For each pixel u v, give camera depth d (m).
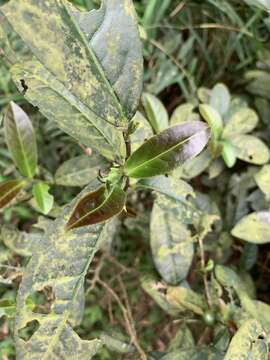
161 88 0.27
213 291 0.20
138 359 0.21
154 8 0.26
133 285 0.26
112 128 0.15
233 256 0.25
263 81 0.25
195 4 0.26
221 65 0.27
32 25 0.13
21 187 0.19
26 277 0.15
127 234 0.27
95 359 0.25
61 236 0.15
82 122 0.15
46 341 0.15
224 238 0.23
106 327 0.25
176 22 0.27
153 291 0.21
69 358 0.15
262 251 0.25
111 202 0.14
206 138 0.14
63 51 0.13
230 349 0.17
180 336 0.21
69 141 0.27
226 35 0.27
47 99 0.16
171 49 0.27
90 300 0.26
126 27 0.14
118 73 0.14
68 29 0.13
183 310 0.20
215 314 0.20
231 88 0.27
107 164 0.21
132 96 0.14
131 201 0.24
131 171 0.15
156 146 0.14
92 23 0.13
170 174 0.19
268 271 0.25
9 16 0.13
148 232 0.24
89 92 0.14
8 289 0.26
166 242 0.21
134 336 0.22
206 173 0.25
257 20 0.26
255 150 0.22
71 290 0.15
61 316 0.15
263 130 0.25
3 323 0.25
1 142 0.26
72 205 0.15
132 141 0.19
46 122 0.27
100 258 0.25
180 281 0.21
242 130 0.22
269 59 0.25
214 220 0.22
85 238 0.15
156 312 0.26
